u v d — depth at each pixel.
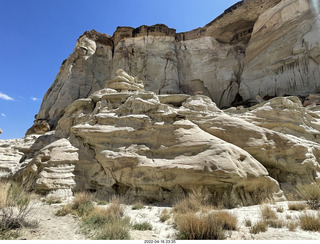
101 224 4.69
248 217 5.64
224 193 7.51
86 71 36.94
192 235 4.03
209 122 11.18
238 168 7.66
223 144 8.46
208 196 7.40
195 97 13.37
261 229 4.50
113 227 4.24
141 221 5.43
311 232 4.26
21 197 6.30
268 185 8.16
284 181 9.62
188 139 9.12
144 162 8.73
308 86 24.86
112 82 17.11
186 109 12.15
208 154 8.13
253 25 37.44
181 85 38.66
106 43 42.28
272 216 5.37
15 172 12.12
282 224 4.78
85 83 36.00
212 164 7.61
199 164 7.81
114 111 11.81
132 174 8.74
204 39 40.31
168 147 9.10
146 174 8.52
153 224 5.22
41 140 14.84
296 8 29.27
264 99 28.23
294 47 27.31
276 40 30.38
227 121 10.95
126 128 10.42
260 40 32.78
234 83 35.31
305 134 12.09
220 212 5.33
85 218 5.11
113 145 10.17
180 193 7.85
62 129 14.91
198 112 12.06
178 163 8.23
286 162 9.79
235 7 36.00
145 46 40.12
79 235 4.11
